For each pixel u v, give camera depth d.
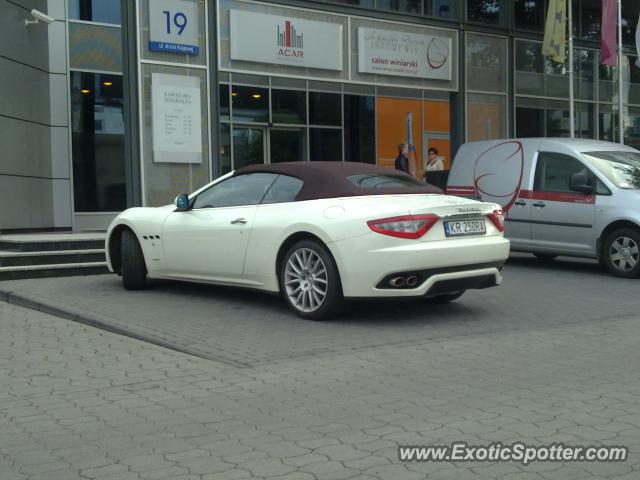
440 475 3.70
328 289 7.14
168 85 15.74
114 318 7.51
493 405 4.79
